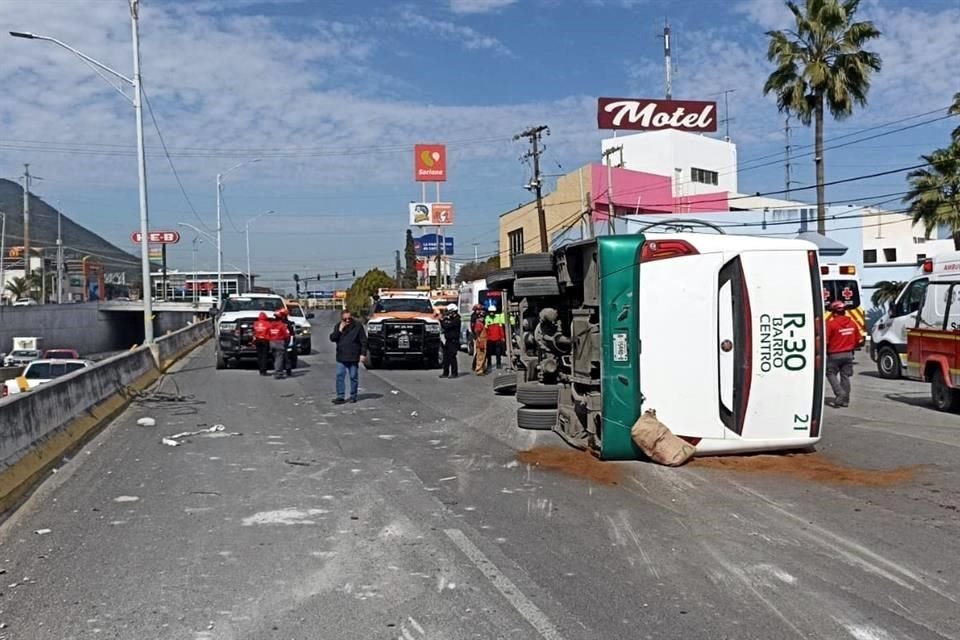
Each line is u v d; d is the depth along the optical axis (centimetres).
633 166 5384
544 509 821
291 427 1379
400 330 2548
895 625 523
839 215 4588
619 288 1020
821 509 810
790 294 1020
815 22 3612
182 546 706
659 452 999
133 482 963
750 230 4516
